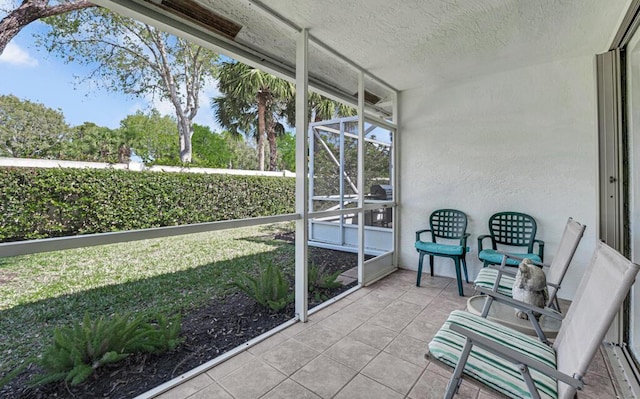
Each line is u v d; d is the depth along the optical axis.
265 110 9.92
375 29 2.29
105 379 1.69
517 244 3.02
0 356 1.95
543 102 2.94
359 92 3.12
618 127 2.17
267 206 7.27
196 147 9.46
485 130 3.25
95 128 6.80
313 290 3.22
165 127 8.30
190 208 5.72
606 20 2.10
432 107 3.57
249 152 11.21
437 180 3.57
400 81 3.43
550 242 2.93
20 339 2.18
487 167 3.25
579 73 2.78
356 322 2.37
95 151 6.76
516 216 3.05
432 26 2.23
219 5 1.95
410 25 2.22
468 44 2.53
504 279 2.16
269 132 10.38
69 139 6.29
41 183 3.77
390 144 3.72
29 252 1.16
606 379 1.70
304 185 2.39
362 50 2.65
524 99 3.04
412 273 3.66
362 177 3.17
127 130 7.46
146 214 5.01
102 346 1.75
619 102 2.17
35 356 1.84
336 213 2.79
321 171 5.38
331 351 1.96
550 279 2.01
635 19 1.90
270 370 1.76
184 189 5.61
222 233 6.36
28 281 3.33
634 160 2.05
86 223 4.23
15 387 1.63
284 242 5.79
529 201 3.03
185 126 8.70
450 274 3.51
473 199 3.34
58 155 6.02
